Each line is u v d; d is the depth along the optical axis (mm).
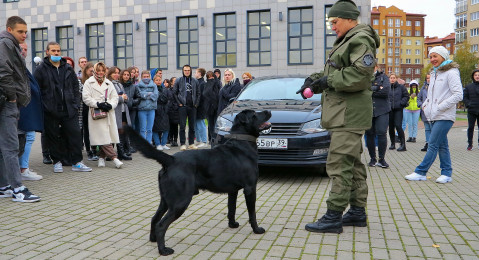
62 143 7152
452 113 5809
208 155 3332
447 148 5988
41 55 25203
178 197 3123
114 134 7391
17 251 3225
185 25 22469
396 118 10148
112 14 23391
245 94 7172
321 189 5512
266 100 6801
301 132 5738
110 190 5562
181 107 9828
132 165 7848
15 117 4887
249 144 3592
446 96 5812
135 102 8969
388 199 4934
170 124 10914
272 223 3961
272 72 21141
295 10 20766
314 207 4539
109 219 4145
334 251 3172
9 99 4758
